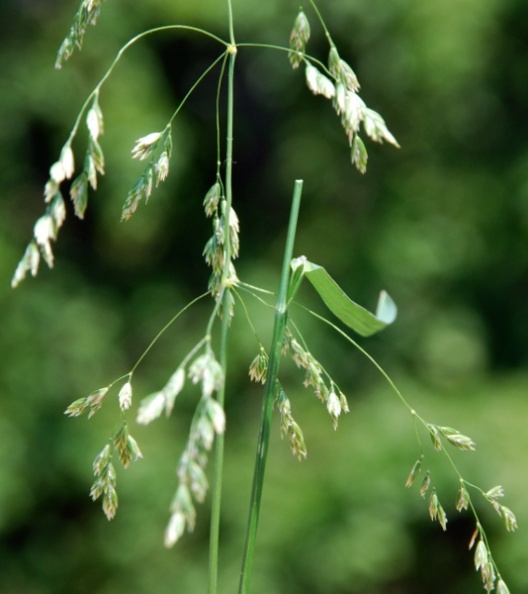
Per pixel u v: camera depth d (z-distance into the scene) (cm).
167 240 988
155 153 166
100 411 920
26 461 883
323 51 937
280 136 970
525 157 937
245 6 926
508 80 942
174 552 882
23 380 902
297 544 848
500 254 947
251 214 991
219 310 169
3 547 915
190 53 991
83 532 915
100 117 143
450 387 930
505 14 925
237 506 865
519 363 962
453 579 896
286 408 170
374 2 899
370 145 958
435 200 952
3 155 938
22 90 912
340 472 860
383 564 846
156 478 880
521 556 814
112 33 921
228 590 841
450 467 844
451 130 948
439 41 887
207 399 120
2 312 914
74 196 141
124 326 970
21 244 947
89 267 984
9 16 945
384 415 885
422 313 948
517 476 829
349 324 179
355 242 950
